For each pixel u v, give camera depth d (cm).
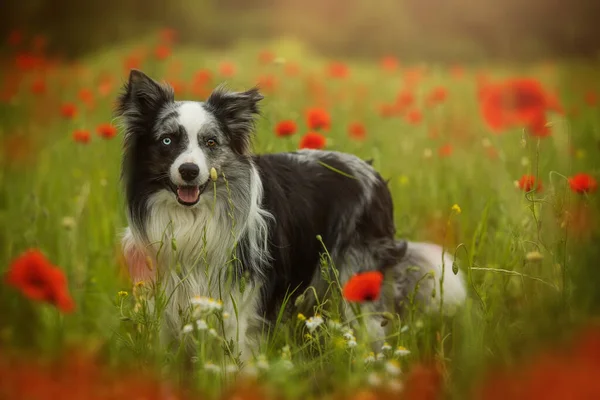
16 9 4659
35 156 1327
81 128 1284
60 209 1019
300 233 749
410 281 795
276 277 725
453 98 2097
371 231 785
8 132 1487
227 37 4966
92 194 1018
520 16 5072
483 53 4912
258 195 718
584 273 659
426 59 4734
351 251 773
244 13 5659
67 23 4759
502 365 532
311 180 776
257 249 702
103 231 923
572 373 414
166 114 689
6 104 1698
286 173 771
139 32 4675
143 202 698
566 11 4978
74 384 461
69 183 1138
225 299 684
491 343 592
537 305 622
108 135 993
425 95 1831
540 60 4459
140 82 702
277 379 489
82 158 1209
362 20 5025
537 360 477
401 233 911
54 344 566
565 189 670
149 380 505
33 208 957
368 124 1630
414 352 590
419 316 724
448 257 816
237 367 568
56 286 391
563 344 518
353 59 4628
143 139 699
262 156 782
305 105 1791
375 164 1059
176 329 694
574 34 4884
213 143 686
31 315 715
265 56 1633
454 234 957
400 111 1349
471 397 496
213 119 691
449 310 734
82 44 4531
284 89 1944
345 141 1218
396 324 714
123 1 4938
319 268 770
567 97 1945
